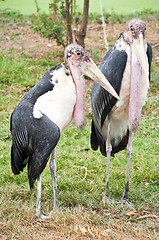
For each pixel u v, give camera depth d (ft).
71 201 17.65
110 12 53.83
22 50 38.63
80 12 52.42
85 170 20.45
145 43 16.11
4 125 25.68
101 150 19.34
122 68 16.22
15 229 14.90
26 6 58.85
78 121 16.03
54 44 40.55
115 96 15.70
